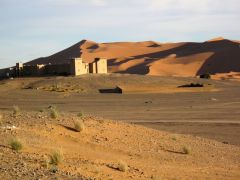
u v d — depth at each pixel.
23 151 17.58
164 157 23.72
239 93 123.44
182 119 67.19
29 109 85.19
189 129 53.81
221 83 156.75
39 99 110.75
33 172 13.80
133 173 18.36
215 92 128.75
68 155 18.94
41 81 138.62
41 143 19.98
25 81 140.00
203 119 66.94
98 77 144.25
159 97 115.25
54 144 20.59
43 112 29.75
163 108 88.44
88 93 123.88
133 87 128.88
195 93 125.50
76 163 17.48
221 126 56.28
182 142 29.33
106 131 26.12
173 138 29.52
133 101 105.94
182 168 21.75
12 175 13.08
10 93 120.38
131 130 28.39
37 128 22.92
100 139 24.11
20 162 15.14
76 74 148.00
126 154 22.70
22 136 20.61
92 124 26.75
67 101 106.50
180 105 94.38
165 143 27.41
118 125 28.61
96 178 15.56
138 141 26.12
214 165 23.91
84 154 20.14
